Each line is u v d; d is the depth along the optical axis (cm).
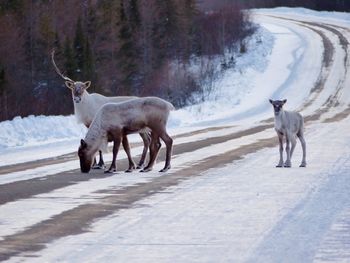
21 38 12825
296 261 2544
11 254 2720
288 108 12356
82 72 12812
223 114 12100
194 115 12025
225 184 4419
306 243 2808
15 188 4425
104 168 5472
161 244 2850
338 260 2553
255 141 7469
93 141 5259
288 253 2658
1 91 10900
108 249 2781
